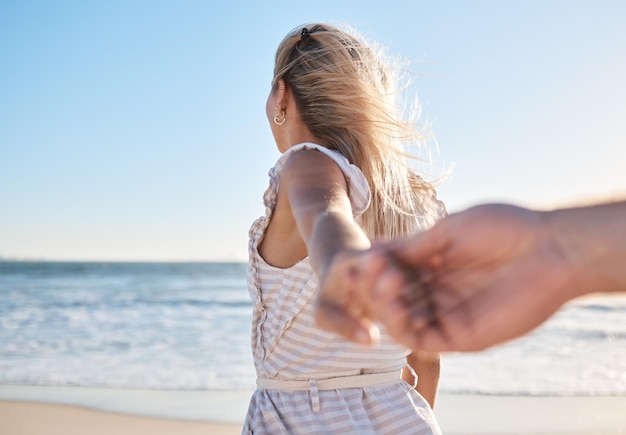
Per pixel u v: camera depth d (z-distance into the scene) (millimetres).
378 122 1693
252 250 1616
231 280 36219
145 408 6676
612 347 11766
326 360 1594
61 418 6250
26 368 9422
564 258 456
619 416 6172
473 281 481
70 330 14156
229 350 11352
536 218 472
